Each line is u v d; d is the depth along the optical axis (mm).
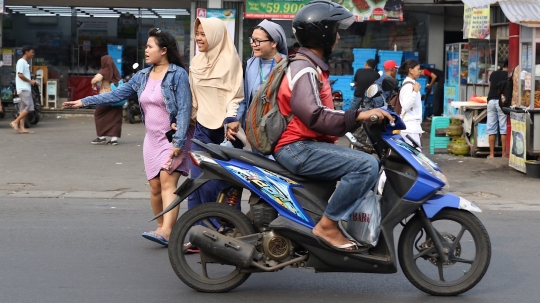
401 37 22500
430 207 6055
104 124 16719
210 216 6188
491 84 15109
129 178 12703
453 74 20188
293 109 5789
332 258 5938
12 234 8461
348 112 5660
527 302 6176
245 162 6066
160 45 7617
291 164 5910
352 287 6598
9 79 24375
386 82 12594
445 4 20562
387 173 6086
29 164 13977
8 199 10781
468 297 6312
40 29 24906
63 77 24938
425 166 6039
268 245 5977
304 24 5938
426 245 6336
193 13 22203
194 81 7734
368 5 20594
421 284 6266
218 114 7676
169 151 7676
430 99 23062
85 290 6348
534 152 13195
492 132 15234
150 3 23422
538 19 12836
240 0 21531
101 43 24891
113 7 23812
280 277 6914
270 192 5941
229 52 7727
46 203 10500
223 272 7148
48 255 7531
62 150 15875
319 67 5945
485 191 11961
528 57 13305
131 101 21859
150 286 6504
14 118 22703
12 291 6277
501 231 9016
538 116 13141
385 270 6004
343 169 5777
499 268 7297
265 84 5992
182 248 6266
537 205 10867
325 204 6027
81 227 8914
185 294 6270
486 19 17078
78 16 24766
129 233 8633
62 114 23859
